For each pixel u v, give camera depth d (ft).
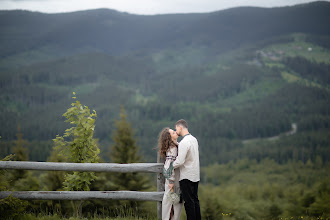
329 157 453.17
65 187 13.78
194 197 11.91
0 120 640.17
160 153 12.15
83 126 13.50
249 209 64.39
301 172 395.34
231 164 465.88
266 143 572.51
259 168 443.73
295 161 456.04
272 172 422.00
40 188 27.71
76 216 13.85
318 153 466.29
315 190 75.10
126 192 12.53
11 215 12.06
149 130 542.16
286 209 66.90
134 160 49.55
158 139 12.30
